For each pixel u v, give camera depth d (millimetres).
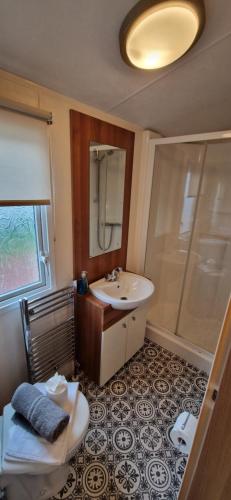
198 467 717
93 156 1510
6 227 1179
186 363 1945
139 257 2229
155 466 1214
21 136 1053
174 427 1282
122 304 1491
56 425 909
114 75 1022
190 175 2297
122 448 1289
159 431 1385
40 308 1396
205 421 705
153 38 748
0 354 1265
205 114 1515
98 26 722
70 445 945
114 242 1962
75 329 1740
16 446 898
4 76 984
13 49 836
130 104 1352
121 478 1159
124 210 1960
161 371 1849
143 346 2146
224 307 2346
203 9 650
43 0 626
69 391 1168
